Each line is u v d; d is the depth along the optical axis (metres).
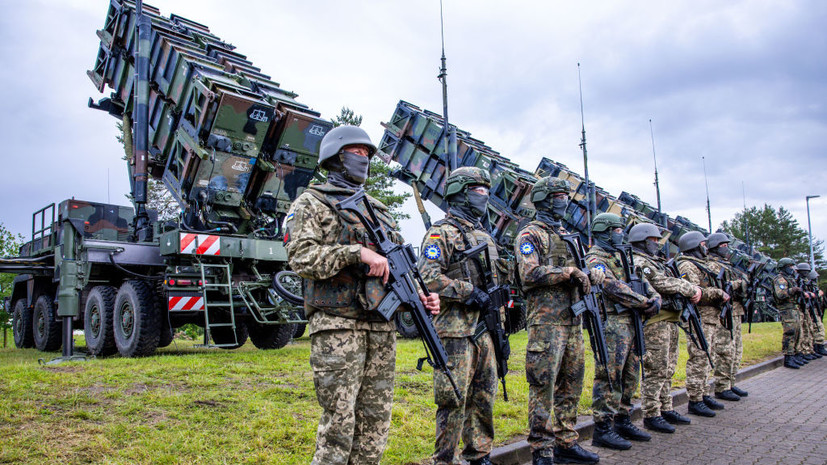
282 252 9.39
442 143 14.96
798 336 11.33
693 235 8.23
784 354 11.26
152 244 9.23
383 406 3.16
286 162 9.80
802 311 12.19
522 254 4.85
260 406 5.31
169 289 8.31
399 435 4.88
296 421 4.93
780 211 50.62
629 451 5.37
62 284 8.62
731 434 6.01
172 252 8.50
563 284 4.81
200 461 3.98
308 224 3.03
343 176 3.36
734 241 24.59
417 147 15.68
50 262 10.80
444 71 13.55
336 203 3.09
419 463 4.30
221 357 8.08
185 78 9.28
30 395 5.40
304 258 2.89
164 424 4.71
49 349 11.16
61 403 5.18
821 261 49.69
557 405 5.01
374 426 3.13
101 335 8.89
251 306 9.10
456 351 3.97
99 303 9.05
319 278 2.89
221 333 10.86
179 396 5.50
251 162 9.45
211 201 9.34
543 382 4.66
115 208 11.13
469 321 4.07
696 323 6.79
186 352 9.40
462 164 15.26
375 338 3.13
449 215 4.38
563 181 5.11
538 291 4.85
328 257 2.85
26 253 12.83
